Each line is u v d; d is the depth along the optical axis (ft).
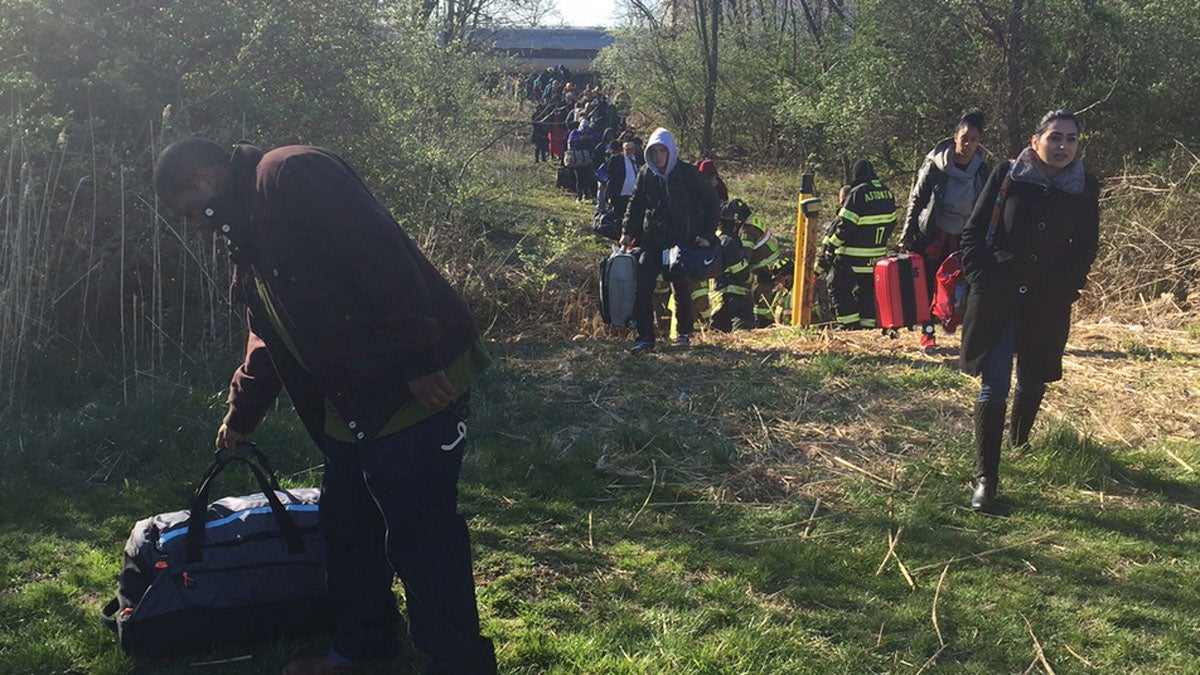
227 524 11.82
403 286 9.70
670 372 23.32
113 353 22.39
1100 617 13.10
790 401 21.17
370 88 32.83
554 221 51.96
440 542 10.50
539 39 117.60
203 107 25.94
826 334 27.20
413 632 10.62
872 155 59.16
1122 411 20.51
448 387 9.98
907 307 24.98
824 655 12.17
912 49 55.47
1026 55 52.44
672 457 18.26
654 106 87.92
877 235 28.04
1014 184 16.05
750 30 84.43
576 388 21.98
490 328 31.53
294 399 11.05
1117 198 35.01
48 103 23.63
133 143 24.36
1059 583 13.97
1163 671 11.93
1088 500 16.74
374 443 10.30
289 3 29.63
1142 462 18.13
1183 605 13.39
